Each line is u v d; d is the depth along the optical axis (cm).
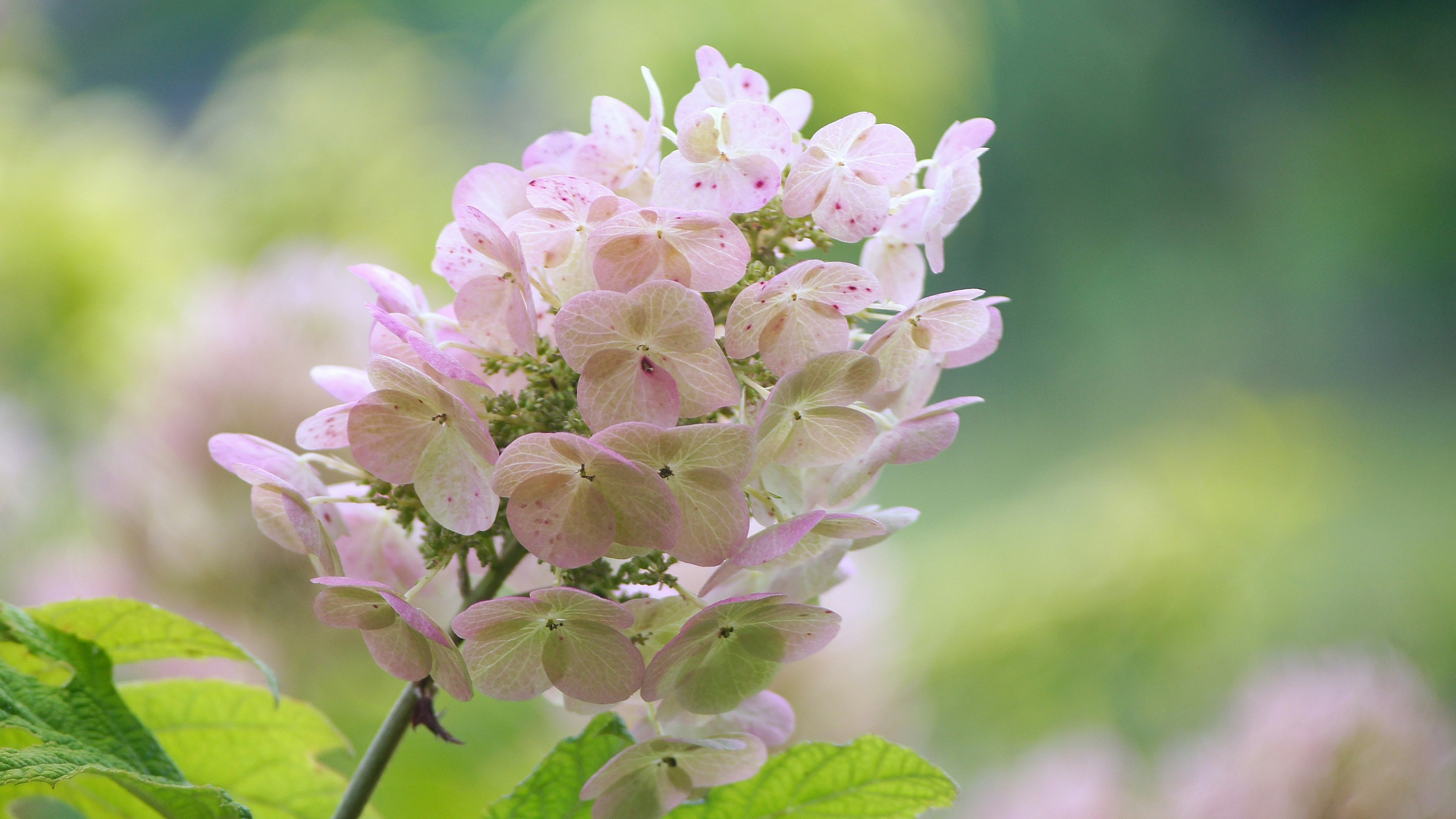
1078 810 192
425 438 89
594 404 88
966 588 281
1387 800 172
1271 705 188
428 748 143
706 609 88
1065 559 283
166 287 224
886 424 92
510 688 89
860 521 89
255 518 92
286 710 97
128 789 91
